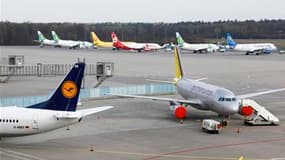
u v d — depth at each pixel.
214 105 80.88
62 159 57.12
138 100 110.06
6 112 60.53
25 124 59.81
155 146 64.81
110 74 125.06
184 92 92.06
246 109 81.25
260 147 65.00
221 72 179.88
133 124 80.81
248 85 140.88
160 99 87.94
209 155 60.19
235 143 67.25
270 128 79.00
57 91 60.91
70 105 61.25
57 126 60.38
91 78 156.75
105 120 84.25
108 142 66.94
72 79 60.75
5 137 64.19
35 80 150.38
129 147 64.00
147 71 183.12
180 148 63.75
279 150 63.38
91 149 62.34
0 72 152.88
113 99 110.94
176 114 82.38
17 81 147.00
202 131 75.56
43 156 58.44
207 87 84.94
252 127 79.62
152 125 80.12
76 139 68.44
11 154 59.22
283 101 111.44
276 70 189.38
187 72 178.75
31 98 97.12
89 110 63.41
